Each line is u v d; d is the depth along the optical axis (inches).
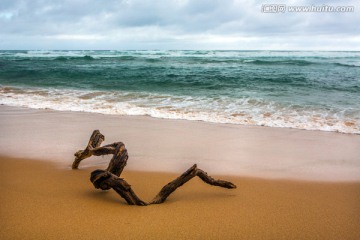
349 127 329.4
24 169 206.8
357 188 181.6
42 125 338.3
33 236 123.4
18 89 621.6
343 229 132.6
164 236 125.0
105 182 147.9
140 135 302.8
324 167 220.2
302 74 872.3
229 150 259.0
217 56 1856.5
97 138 195.9
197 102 471.2
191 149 260.5
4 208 147.3
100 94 555.8
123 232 127.2
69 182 182.7
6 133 305.3
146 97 521.7
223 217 141.8
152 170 211.3
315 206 155.4
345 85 652.7
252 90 600.7
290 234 128.5
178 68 1099.3
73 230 128.1
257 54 2207.2
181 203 156.9
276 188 180.9
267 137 297.9
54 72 956.0
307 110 406.9
